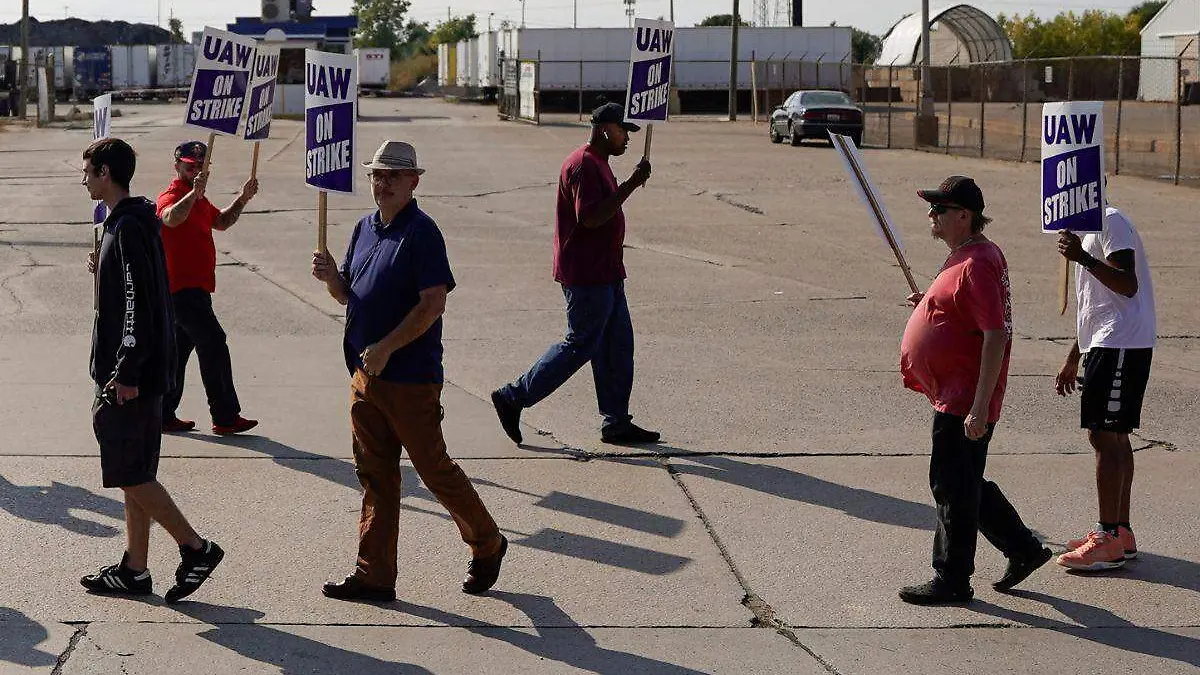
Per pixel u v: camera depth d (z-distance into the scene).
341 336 10.77
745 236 17.41
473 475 7.15
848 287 13.55
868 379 9.49
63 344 10.16
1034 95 59.62
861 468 7.36
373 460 5.36
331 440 7.73
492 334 10.90
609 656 4.91
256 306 12.02
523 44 58.03
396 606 5.35
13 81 48.88
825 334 11.15
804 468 7.36
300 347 10.32
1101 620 5.32
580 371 9.57
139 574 5.36
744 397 8.94
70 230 16.92
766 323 11.59
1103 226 5.61
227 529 6.21
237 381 9.18
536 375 7.52
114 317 5.05
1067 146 5.66
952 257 5.33
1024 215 19.56
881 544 6.17
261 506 6.55
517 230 17.88
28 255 14.73
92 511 6.38
